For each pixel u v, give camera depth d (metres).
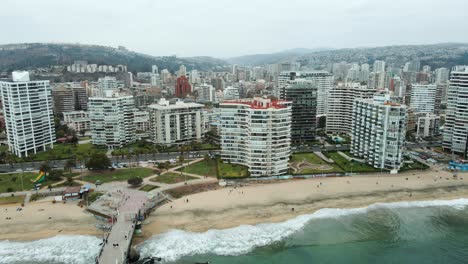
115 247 117.62
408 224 143.38
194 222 141.50
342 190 173.62
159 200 158.12
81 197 162.62
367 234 135.50
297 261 118.00
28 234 132.25
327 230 138.12
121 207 146.12
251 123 186.00
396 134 193.38
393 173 196.75
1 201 157.50
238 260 118.12
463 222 145.62
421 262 117.94
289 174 192.00
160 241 128.62
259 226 140.12
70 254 121.12
